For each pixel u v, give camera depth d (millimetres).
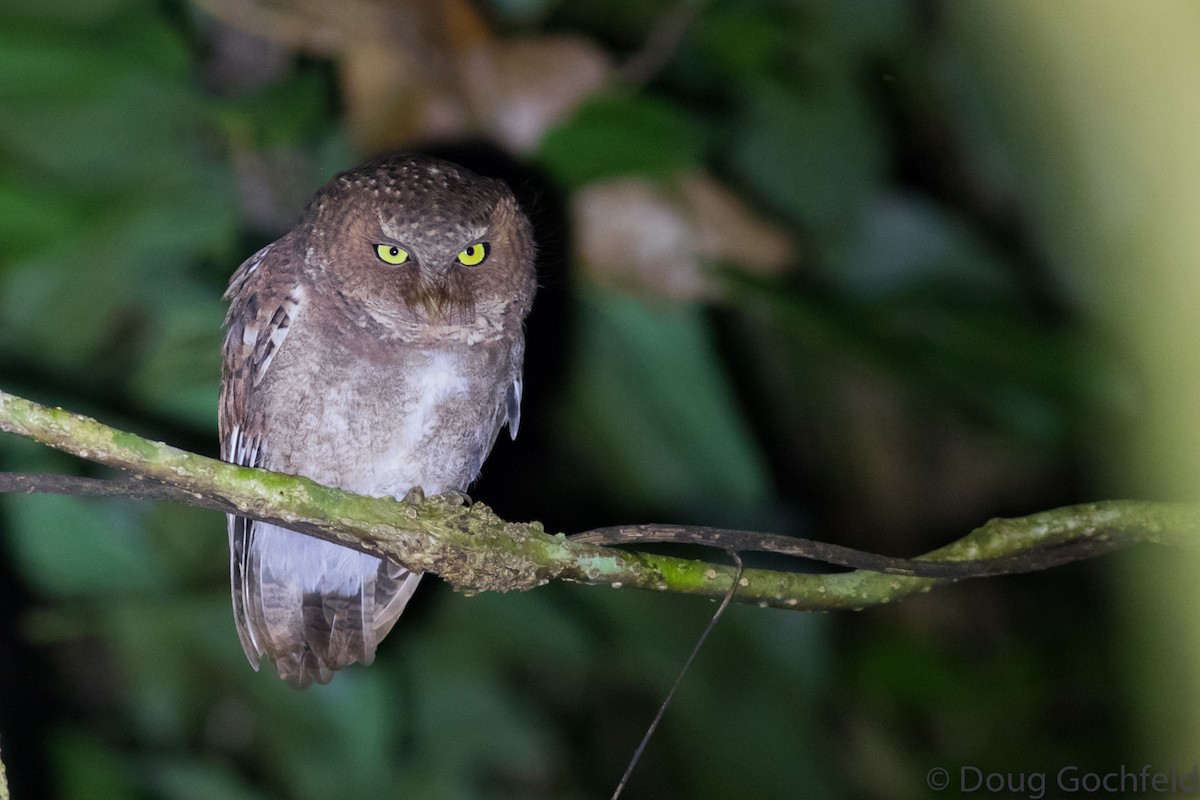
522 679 12609
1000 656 14039
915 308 10500
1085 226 9922
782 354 12930
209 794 10125
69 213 9812
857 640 14133
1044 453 12672
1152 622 7562
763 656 11391
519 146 9859
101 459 5238
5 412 5090
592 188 10180
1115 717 13305
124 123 9875
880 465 13383
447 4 9914
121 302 10148
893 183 12586
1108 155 8758
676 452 10750
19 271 9914
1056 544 6359
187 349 10164
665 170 9469
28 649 11242
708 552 10945
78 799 9633
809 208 10891
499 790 12227
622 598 11516
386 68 9789
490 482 12133
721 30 10555
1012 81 10273
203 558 10836
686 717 11398
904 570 6012
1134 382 10086
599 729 12781
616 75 10086
